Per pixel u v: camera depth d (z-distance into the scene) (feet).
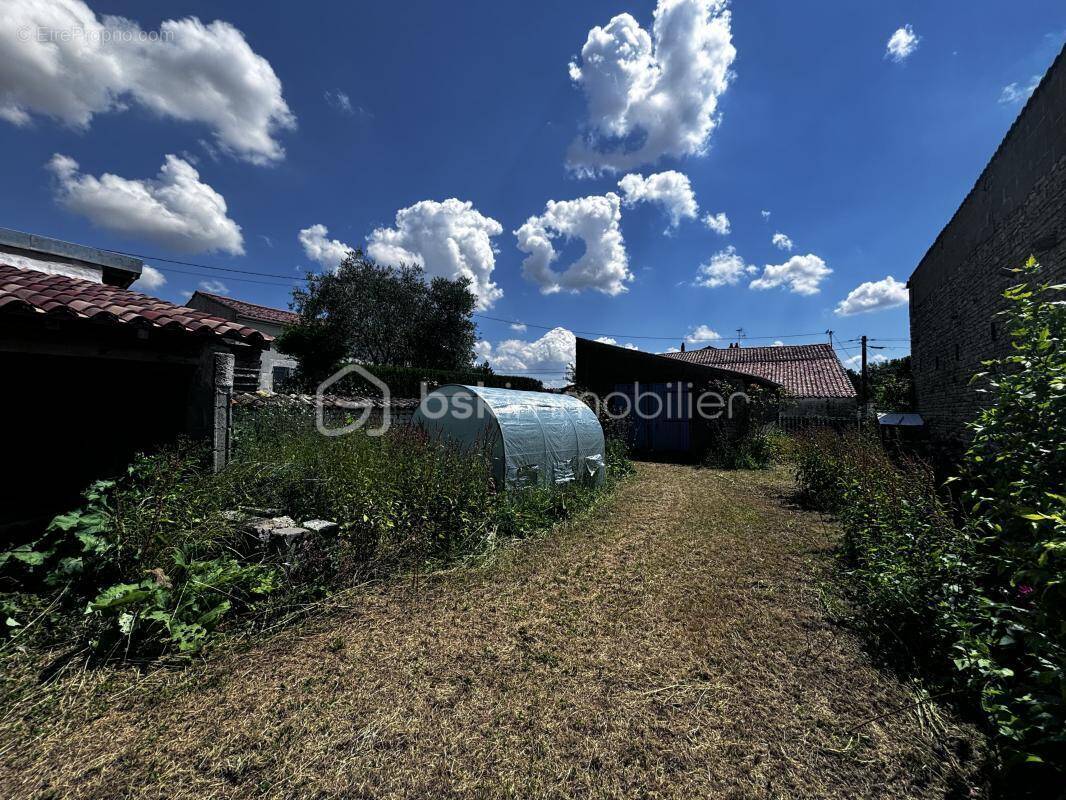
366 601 11.27
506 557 14.43
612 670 8.70
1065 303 7.00
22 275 13.10
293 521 12.76
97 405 13.10
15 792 5.92
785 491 25.94
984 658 7.11
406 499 14.34
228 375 15.58
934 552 9.29
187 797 5.90
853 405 50.65
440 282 72.38
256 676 8.30
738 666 8.85
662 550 15.44
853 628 10.19
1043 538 6.06
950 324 28.86
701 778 6.33
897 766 6.49
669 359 44.45
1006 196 19.63
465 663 8.86
